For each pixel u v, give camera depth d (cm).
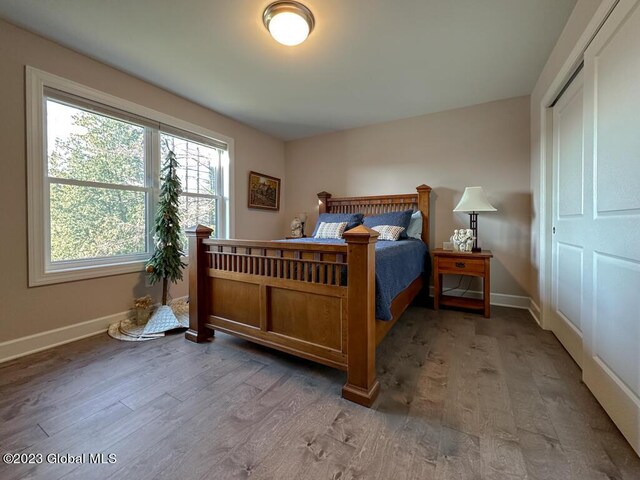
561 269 217
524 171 302
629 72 120
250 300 200
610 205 135
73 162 228
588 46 156
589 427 128
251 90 285
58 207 221
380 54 224
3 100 190
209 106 324
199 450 116
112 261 254
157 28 194
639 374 113
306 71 249
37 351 204
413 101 312
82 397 151
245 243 195
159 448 117
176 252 274
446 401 148
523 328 249
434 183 347
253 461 111
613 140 133
